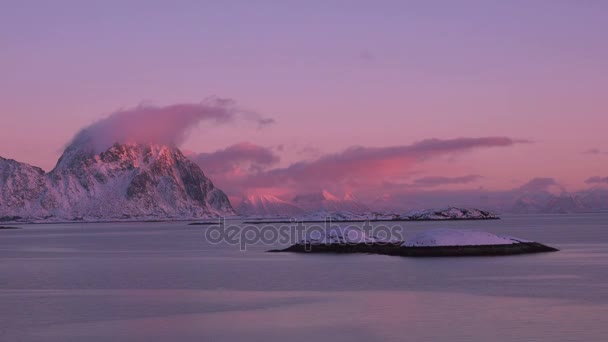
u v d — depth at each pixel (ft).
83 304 156.25
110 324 129.18
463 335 112.88
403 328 120.06
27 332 122.01
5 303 158.92
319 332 118.42
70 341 113.91
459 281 193.98
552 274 210.59
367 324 124.67
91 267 268.41
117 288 188.65
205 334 118.52
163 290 182.50
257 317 134.72
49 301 162.09
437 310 139.33
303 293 171.73
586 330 115.85
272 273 228.22
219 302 156.97
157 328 124.57
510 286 180.24
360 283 192.65
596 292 166.40
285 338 114.11
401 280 198.90
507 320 126.21
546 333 113.60
